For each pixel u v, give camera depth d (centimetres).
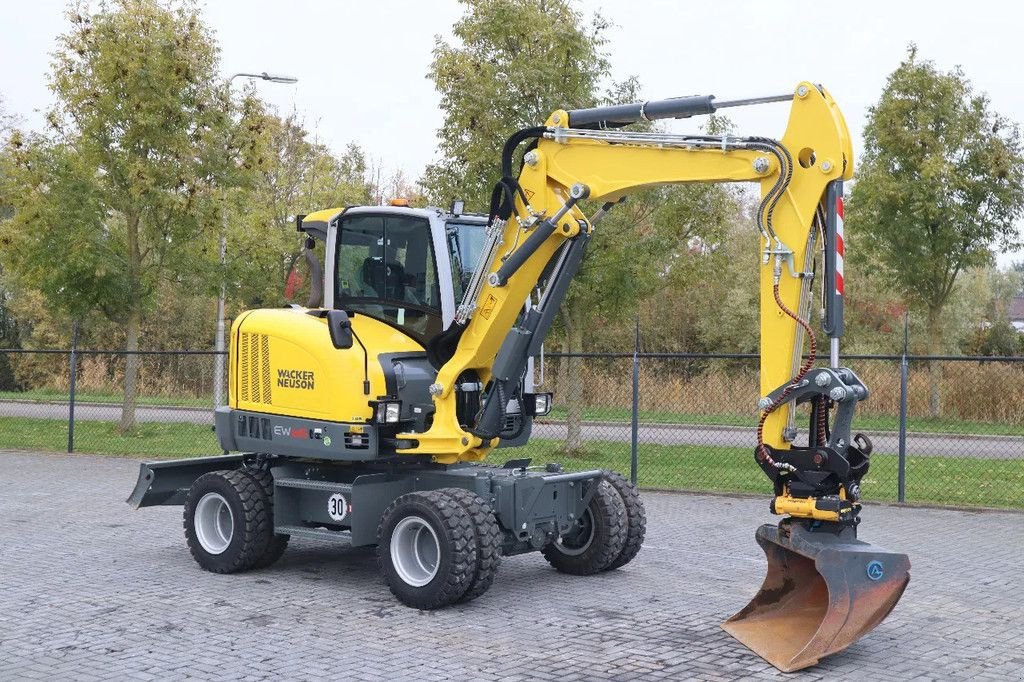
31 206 2216
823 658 730
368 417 923
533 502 902
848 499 734
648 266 1817
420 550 876
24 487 1569
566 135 876
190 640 768
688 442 2072
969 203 2589
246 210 2473
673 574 997
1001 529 1240
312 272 1044
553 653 736
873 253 2695
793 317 739
